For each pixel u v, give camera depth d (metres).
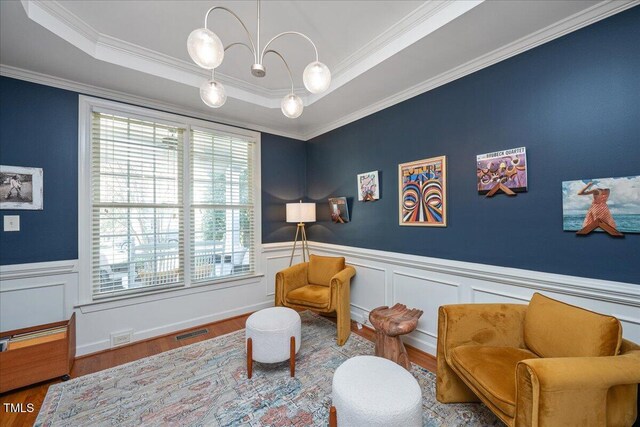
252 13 1.78
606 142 1.51
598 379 1.05
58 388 1.92
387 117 2.79
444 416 1.62
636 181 1.42
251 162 3.57
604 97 1.52
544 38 1.72
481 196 2.07
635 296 1.41
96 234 2.51
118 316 2.57
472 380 1.39
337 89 2.56
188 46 1.13
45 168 2.27
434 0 1.66
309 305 2.70
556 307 1.45
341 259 3.12
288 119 3.38
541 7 1.53
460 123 2.19
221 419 1.62
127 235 2.67
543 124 1.75
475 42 1.85
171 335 2.81
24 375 1.88
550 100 1.72
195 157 3.10
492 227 2.01
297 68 2.48
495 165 1.97
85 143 2.44
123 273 2.64
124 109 2.63
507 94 1.92
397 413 1.18
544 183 1.75
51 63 2.07
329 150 3.58
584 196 1.58
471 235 2.13
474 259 2.11
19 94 2.17
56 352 1.99
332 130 3.53
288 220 3.47
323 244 3.64
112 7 1.71
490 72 2.01
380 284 2.85
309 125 3.64
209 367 2.18
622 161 1.47
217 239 3.25
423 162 2.45
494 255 2.00
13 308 2.13
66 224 2.35
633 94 1.43
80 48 1.89
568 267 1.66
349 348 2.48
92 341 2.43
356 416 1.21
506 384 1.27
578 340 1.27
